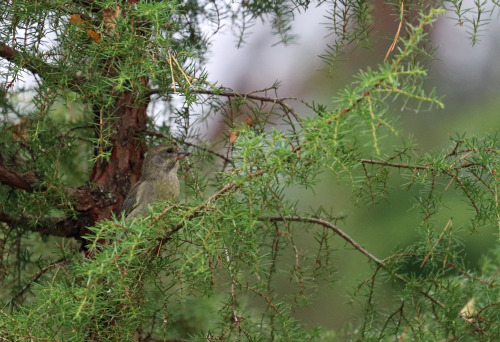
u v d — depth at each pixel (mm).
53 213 6617
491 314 5152
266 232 5555
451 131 9430
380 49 10180
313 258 5547
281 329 5164
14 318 4188
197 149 6379
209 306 5695
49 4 4812
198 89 4871
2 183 5910
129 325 4297
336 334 6246
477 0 4680
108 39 4695
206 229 4090
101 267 3957
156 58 4746
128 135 6305
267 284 5227
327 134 3779
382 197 5059
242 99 5738
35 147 5957
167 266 4543
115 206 6246
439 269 5266
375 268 5539
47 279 5512
